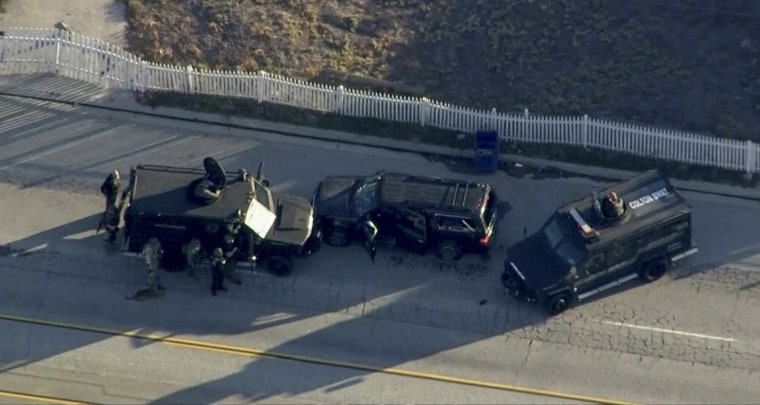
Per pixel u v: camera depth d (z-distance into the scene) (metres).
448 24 195.50
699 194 178.88
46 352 161.50
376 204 168.00
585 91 188.12
